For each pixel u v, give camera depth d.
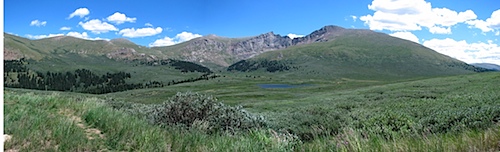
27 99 9.61
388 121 11.79
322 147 8.06
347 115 18.66
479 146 5.98
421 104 26.19
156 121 11.39
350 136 7.79
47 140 6.59
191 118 12.02
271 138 9.19
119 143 7.16
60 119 7.77
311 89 114.69
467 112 12.27
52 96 10.41
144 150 7.07
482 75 74.88
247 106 44.53
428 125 11.84
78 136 6.95
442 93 42.81
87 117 8.62
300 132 12.80
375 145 7.03
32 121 7.19
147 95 138.50
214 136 9.79
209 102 12.68
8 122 6.77
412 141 7.24
